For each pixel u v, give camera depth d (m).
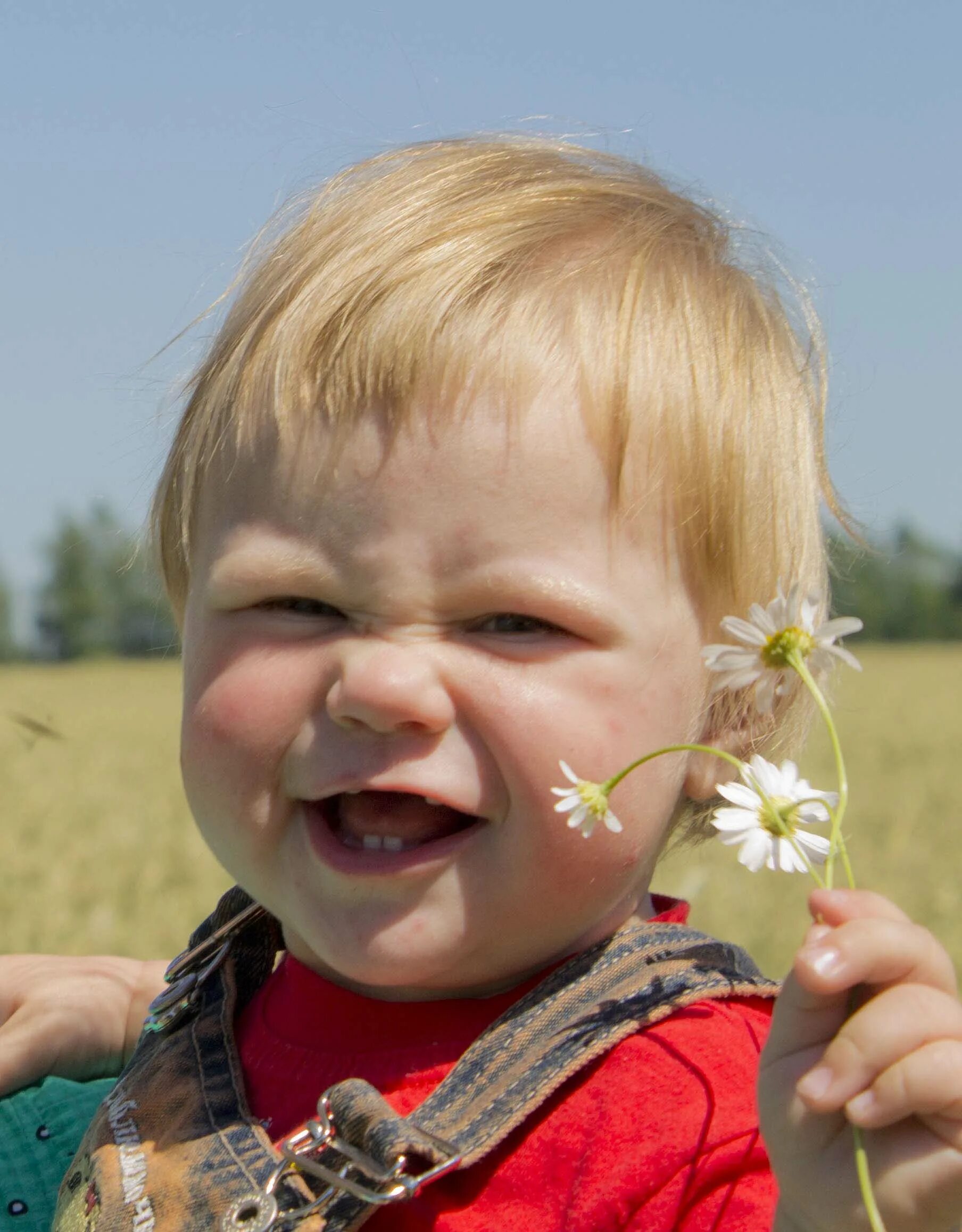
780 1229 1.39
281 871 1.87
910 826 12.80
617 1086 1.70
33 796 16.91
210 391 2.06
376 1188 1.72
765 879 9.16
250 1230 1.79
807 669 1.57
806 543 2.06
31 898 9.19
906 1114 1.28
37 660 79.06
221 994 2.19
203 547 1.99
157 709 36.00
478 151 2.32
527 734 1.73
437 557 1.77
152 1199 1.93
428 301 1.85
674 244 2.08
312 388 1.86
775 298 2.20
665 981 1.80
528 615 1.76
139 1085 2.15
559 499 1.78
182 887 9.76
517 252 1.96
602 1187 1.62
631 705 1.79
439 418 1.79
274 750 1.83
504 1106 1.71
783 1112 1.34
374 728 1.75
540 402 1.80
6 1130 2.43
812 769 19.09
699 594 1.88
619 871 1.79
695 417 1.90
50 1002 2.61
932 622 77.94
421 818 1.83
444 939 1.76
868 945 1.30
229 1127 1.96
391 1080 1.87
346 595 1.79
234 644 1.88
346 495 1.80
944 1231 1.30
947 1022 1.29
